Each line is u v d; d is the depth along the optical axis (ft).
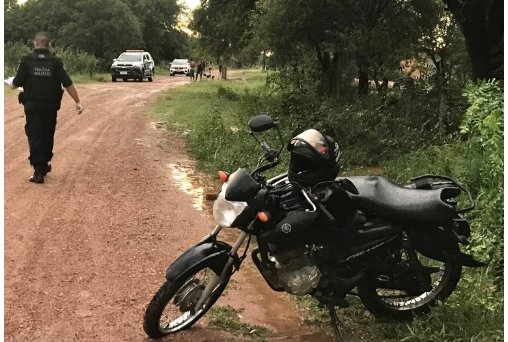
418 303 13.64
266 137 34.94
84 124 44.52
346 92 59.36
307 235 11.66
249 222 11.34
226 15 77.82
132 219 20.53
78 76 127.24
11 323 12.64
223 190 11.23
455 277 13.55
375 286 12.91
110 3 212.23
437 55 55.77
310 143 11.48
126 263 16.42
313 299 14.48
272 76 51.13
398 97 42.09
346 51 52.24
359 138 35.06
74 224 19.58
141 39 241.96
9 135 36.83
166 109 58.54
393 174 28.40
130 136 39.45
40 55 23.95
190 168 29.84
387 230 12.27
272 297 14.73
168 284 11.83
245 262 16.98
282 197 11.47
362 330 13.12
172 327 12.62
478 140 19.51
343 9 53.83
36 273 15.35
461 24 42.06
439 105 36.55
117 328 12.71
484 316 12.83
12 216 19.94
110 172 27.78
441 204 12.19
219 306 14.01
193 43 101.81
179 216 21.24
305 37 57.72
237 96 75.56
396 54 51.83
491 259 15.47
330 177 11.79
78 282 14.94
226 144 33.42
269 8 55.21
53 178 25.85
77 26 214.28
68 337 12.23
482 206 17.34
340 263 12.19
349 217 12.14
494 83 20.31
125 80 125.80
